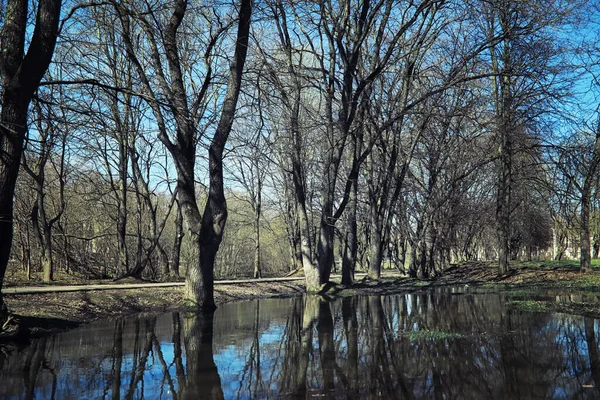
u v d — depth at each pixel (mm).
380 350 9484
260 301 22891
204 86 18297
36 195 30297
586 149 27391
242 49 17922
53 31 11414
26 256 34375
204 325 13922
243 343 10812
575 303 16234
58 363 8820
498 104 28422
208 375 7801
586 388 6535
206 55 18484
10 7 11180
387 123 24484
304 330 12648
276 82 19875
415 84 31359
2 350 10141
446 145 33125
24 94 11117
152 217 33156
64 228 35469
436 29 26156
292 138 25078
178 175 17984
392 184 35750
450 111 26562
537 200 37656
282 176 39594
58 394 6750
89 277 32594
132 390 6938
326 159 26062
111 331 12875
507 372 7477
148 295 20359
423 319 13828
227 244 61469
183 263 51812
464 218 38875
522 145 27984
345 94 23969
